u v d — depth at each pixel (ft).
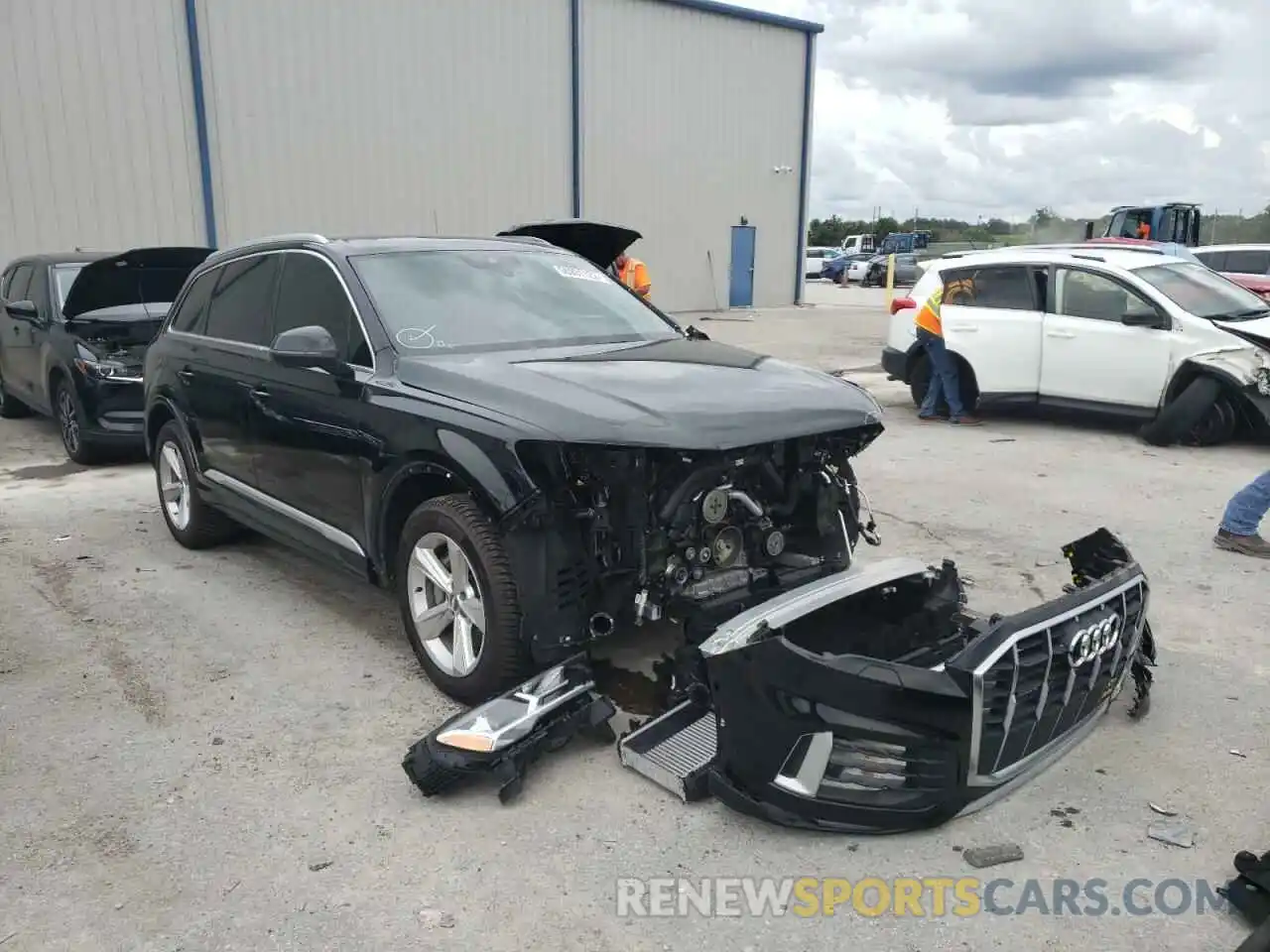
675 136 79.10
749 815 10.19
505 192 68.90
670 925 8.85
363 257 15.16
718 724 10.07
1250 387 27.22
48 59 51.03
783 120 87.15
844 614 12.01
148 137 54.34
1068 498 23.04
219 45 55.88
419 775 10.64
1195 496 23.25
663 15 76.28
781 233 89.81
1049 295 31.04
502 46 66.95
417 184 64.49
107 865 9.75
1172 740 11.92
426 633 13.09
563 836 10.17
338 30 59.88
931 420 33.22
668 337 15.71
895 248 167.22
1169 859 9.70
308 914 9.02
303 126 59.36
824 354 53.98
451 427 12.04
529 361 13.34
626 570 11.70
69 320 28.35
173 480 20.07
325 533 14.78
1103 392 29.91
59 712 12.90
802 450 12.80
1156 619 15.70
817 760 9.61
